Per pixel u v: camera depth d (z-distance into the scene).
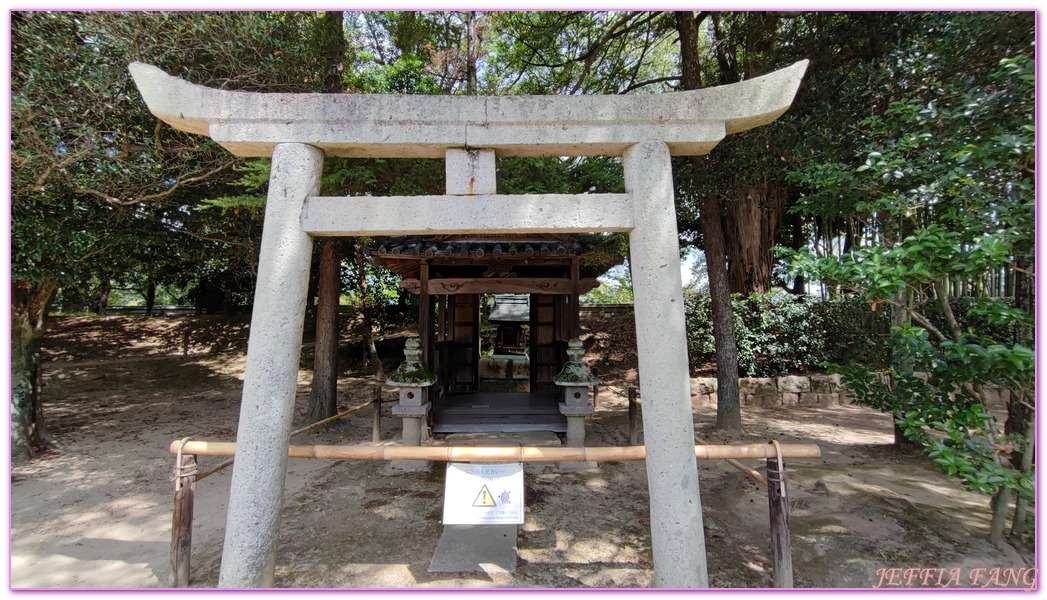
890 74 3.93
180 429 6.89
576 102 2.56
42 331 5.90
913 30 4.56
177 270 9.92
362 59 6.42
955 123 2.77
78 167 4.43
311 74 5.67
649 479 2.48
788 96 2.47
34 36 3.80
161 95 2.45
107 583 2.96
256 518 2.38
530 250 5.52
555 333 7.21
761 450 2.56
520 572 3.08
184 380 10.55
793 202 10.04
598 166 5.78
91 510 4.11
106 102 4.26
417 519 3.83
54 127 4.13
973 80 3.27
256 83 5.14
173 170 5.01
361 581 2.95
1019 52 3.48
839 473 4.74
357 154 2.71
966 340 2.54
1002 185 2.68
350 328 13.79
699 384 8.80
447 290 5.87
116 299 21.66
